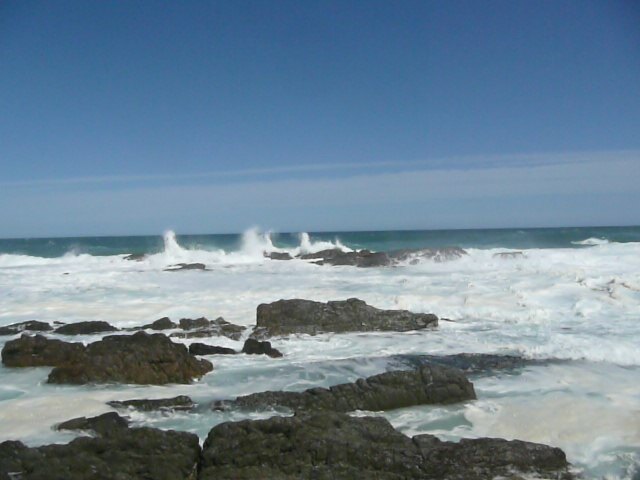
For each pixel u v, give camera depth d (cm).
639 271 2252
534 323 1483
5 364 1140
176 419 844
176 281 2378
